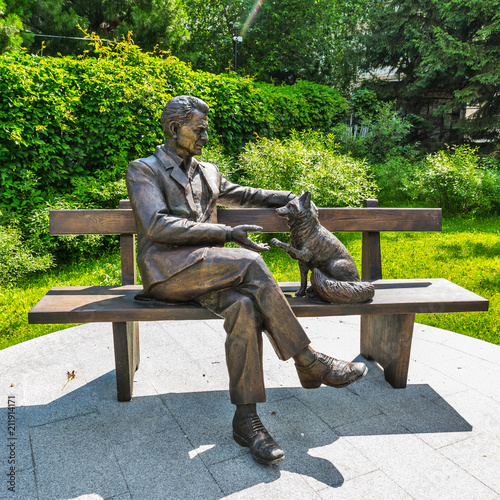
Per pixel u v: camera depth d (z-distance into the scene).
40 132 5.32
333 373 2.04
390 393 2.48
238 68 17.20
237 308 1.91
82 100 5.68
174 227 2.00
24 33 10.43
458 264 5.23
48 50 12.44
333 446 2.01
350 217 2.77
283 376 2.68
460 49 10.39
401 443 2.03
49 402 2.36
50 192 5.57
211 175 2.39
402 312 2.23
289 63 16.72
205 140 2.17
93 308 2.08
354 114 11.62
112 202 5.56
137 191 2.11
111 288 2.49
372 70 14.20
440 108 11.35
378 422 2.20
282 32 16.48
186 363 2.82
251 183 6.25
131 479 1.79
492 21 10.34
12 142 5.11
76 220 2.56
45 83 5.28
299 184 6.02
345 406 2.35
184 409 2.31
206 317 2.05
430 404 2.36
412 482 1.77
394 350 2.49
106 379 2.61
